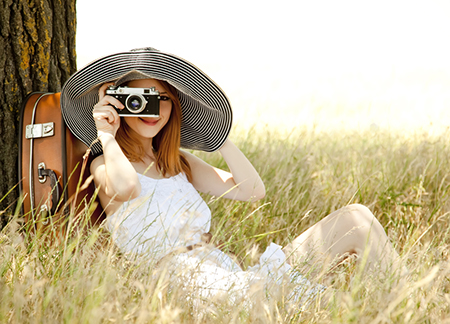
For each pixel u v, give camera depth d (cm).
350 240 259
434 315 204
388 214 352
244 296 205
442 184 377
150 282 209
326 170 417
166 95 271
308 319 207
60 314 187
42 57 296
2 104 279
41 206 251
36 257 217
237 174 292
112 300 194
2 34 276
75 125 262
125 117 271
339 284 236
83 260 205
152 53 243
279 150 444
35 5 288
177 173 286
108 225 261
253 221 333
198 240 263
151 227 256
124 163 248
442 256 266
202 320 201
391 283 214
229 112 265
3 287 193
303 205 364
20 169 260
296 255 259
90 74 244
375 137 520
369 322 194
